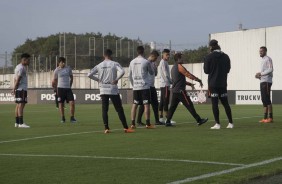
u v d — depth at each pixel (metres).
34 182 7.54
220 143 11.78
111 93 14.73
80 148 11.31
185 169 8.42
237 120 19.38
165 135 13.80
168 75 18.50
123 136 13.77
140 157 9.79
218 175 7.82
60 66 20.16
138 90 16.00
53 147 11.63
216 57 15.09
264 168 8.37
